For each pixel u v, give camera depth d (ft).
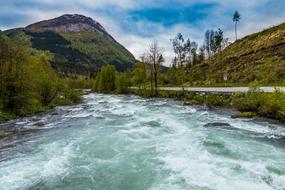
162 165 44.73
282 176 38.22
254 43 302.66
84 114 110.83
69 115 108.06
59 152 54.70
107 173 42.91
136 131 72.43
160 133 69.05
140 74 281.33
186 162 45.34
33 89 127.03
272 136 62.08
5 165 47.14
